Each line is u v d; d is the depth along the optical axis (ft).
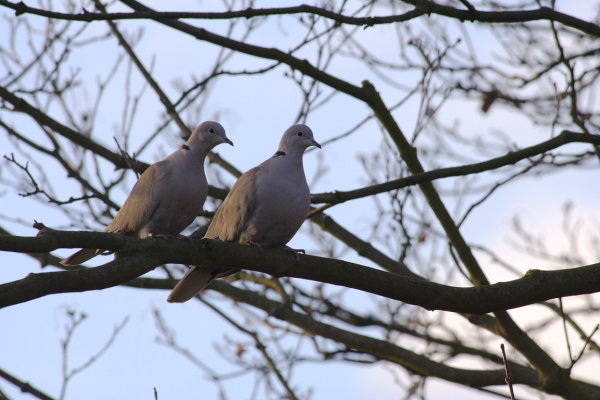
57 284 22.58
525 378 40.04
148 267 24.54
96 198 37.83
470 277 37.29
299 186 32.42
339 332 41.98
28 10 26.04
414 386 45.85
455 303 27.40
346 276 27.14
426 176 34.22
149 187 34.17
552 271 28.17
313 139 33.27
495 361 53.52
